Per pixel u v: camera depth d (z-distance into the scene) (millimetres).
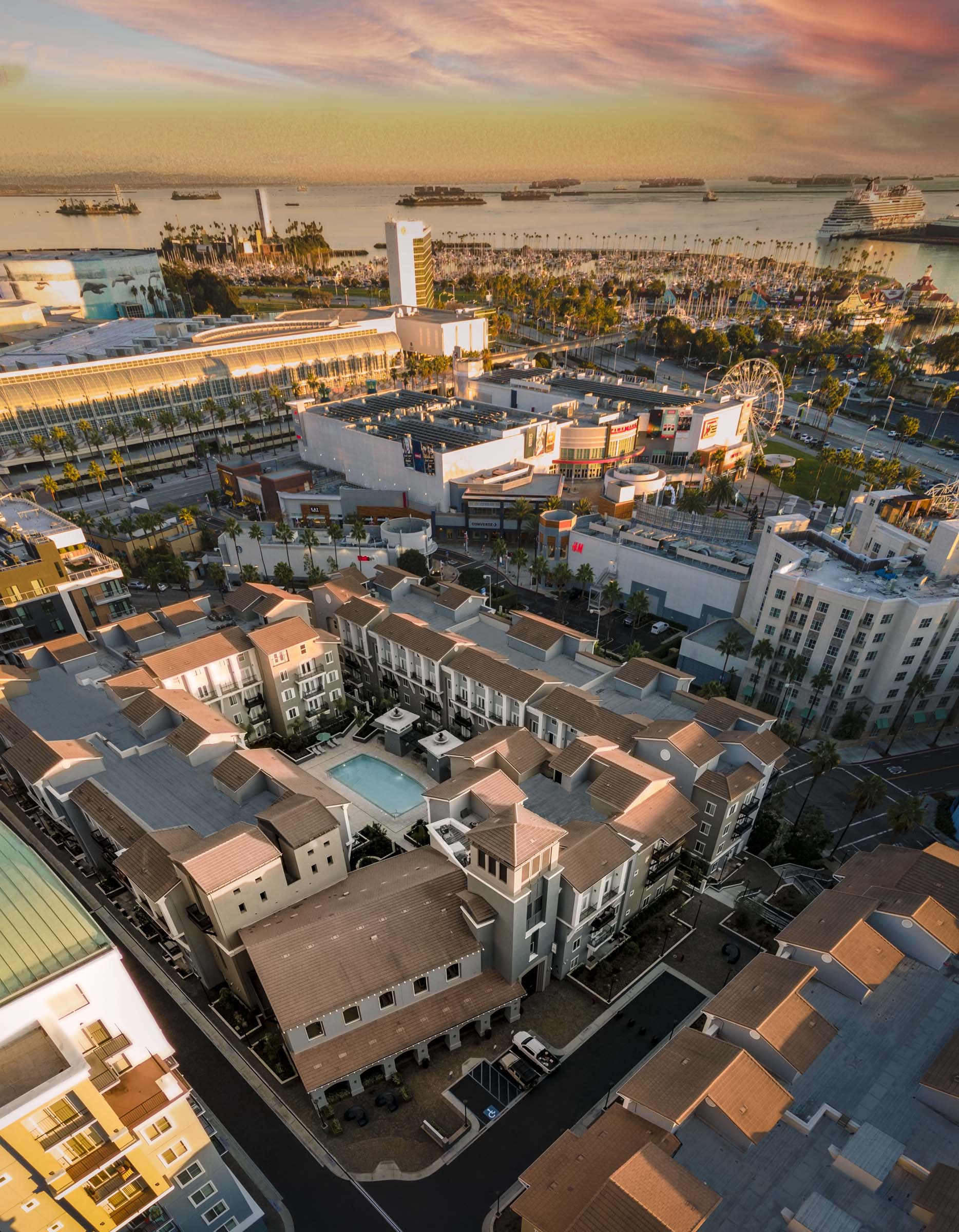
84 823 80750
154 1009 69875
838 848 89562
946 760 106250
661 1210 42031
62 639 103812
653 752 82625
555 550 161375
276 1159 57594
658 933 77250
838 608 103812
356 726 112625
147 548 162750
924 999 57531
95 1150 40656
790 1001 55062
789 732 97375
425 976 62938
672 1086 50156
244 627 114375
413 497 188375
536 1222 45250
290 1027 57500
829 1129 49000
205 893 62094
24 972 39219
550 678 94375
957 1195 42781
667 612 140750
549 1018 68438
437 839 71188
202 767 83750
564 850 67000
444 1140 57844
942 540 108812
